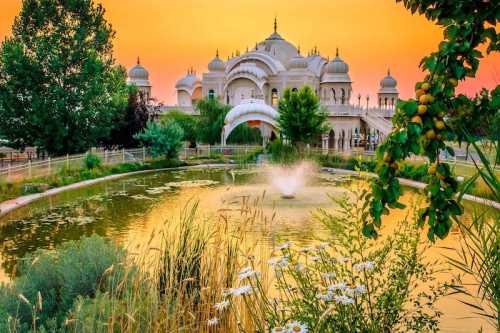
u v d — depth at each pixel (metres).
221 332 3.83
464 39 2.93
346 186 5.98
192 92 61.75
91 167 25.61
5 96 26.09
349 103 49.19
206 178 25.48
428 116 2.85
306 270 4.08
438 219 2.99
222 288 3.89
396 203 3.03
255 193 19.09
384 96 55.12
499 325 2.77
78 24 27.97
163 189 21.09
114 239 11.77
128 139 33.06
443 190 2.97
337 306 3.74
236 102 50.53
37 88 26.69
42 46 26.14
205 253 4.81
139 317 3.63
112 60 29.34
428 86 2.88
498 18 2.82
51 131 26.58
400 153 2.84
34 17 26.86
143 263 4.54
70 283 4.79
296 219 13.77
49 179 21.36
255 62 51.78
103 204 17.22
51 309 4.69
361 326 3.87
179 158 34.06
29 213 15.55
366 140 46.09
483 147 2.86
